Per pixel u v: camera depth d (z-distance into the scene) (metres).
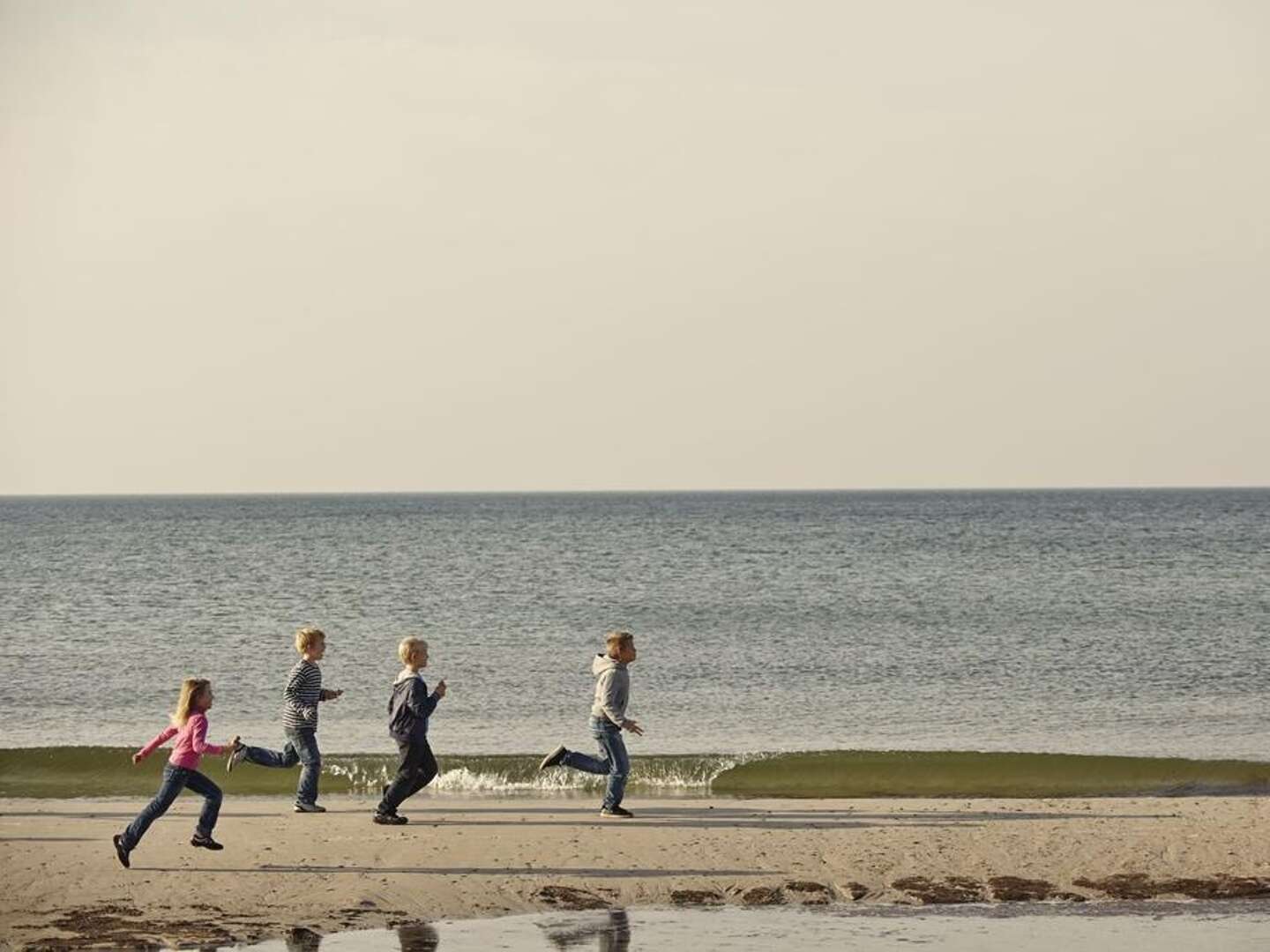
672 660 40.53
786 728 29.69
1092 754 26.81
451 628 48.47
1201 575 70.62
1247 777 23.81
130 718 31.47
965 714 31.58
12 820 19.33
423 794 22.33
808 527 140.50
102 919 14.11
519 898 15.11
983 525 141.75
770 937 13.66
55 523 169.50
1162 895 15.30
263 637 45.50
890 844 17.55
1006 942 13.46
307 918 14.30
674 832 18.28
